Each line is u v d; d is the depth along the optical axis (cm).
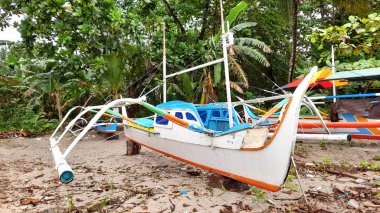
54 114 1511
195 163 541
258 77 1647
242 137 430
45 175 598
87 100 1285
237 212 392
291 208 402
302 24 1606
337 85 1019
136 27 941
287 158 366
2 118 1412
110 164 678
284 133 368
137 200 443
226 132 456
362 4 1041
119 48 924
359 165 619
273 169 388
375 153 710
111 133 1033
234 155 449
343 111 795
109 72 868
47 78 1038
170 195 460
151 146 673
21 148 920
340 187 480
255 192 459
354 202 414
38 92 1366
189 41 1318
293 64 1226
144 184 521
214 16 1516
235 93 1531
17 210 416
